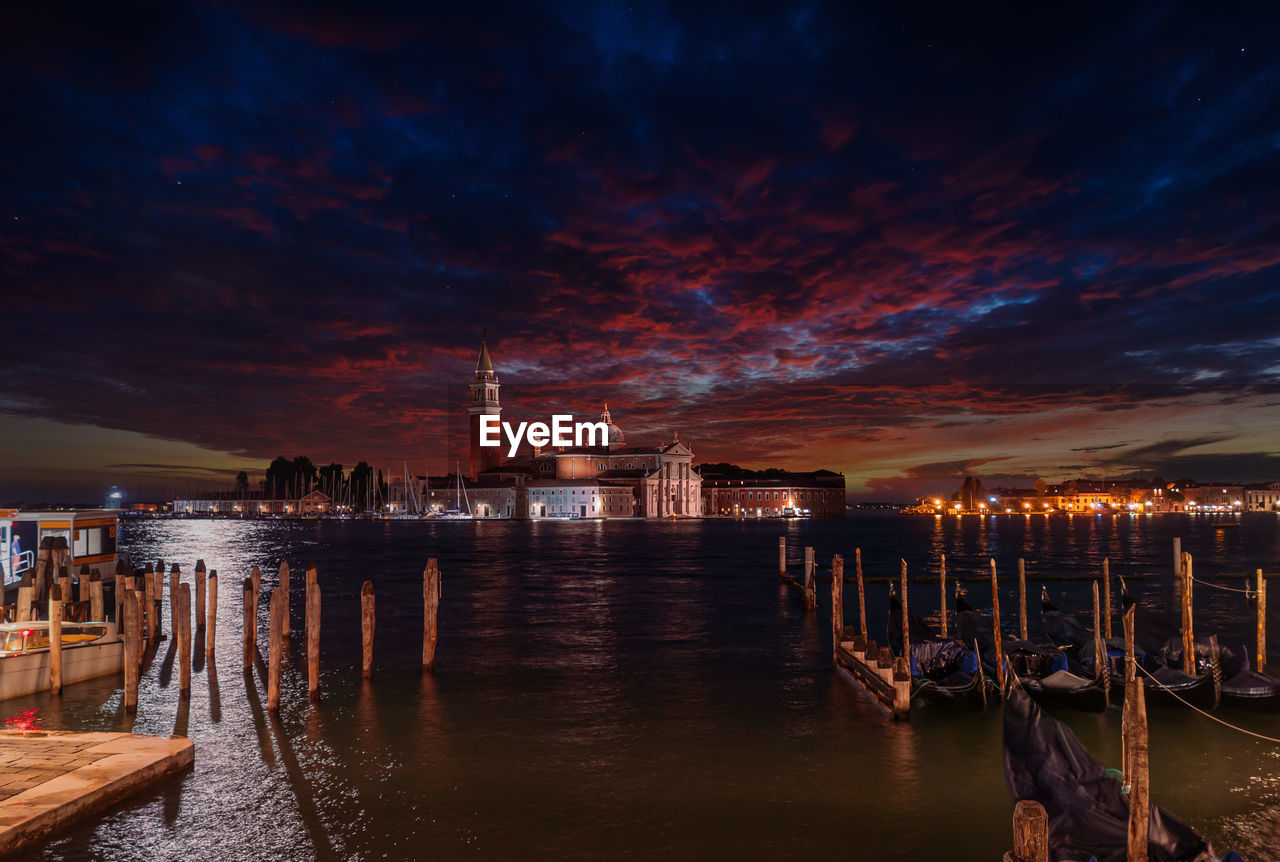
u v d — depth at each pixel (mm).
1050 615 31266
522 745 19297
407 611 42344
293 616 40000
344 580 60031
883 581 58812
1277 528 182875
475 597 49031
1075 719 21562
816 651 31078
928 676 25281
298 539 132250
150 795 15828
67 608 28047
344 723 21094
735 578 61844
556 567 72875
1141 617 27875
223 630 35250
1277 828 14617
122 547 105938
